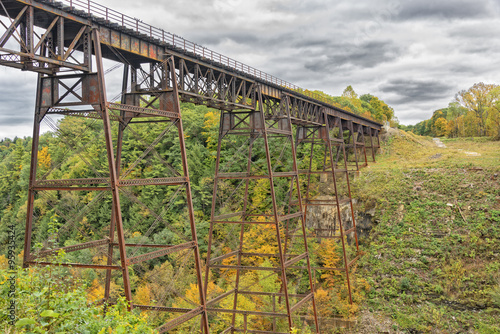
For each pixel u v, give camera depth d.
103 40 17.72
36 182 17.52
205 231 50.75
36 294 9.05
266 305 38.75
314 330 36.47
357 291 39.38
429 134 139.00
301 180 58.47
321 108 42.12
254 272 42.47
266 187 57.19
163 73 21.33
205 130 68.25
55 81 17.42
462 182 47.56
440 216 43.88
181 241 48.62
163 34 21.33
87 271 42.34
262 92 30.94
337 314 37.44
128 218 56.81
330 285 41.66
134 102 21.36
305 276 44.84
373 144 71.12
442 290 36.22
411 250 41.50
